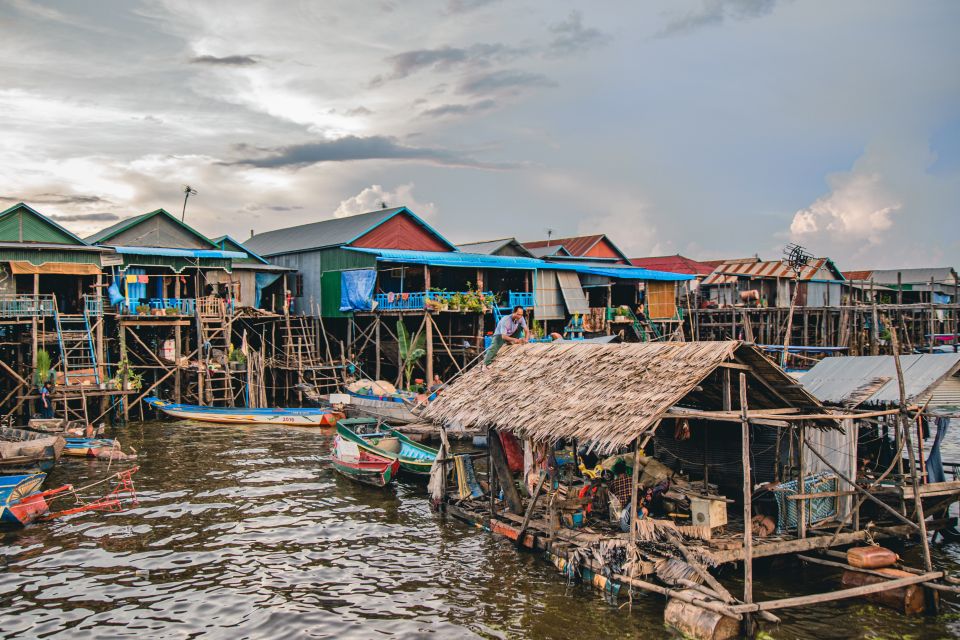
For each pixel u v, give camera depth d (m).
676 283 49.03
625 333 46.44
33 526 18.52
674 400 13.20
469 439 29.23
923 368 18.16
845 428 16.19
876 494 16.11
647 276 46.00
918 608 13.14
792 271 49.66
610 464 16.69
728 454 17.42
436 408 18.36
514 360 18.77
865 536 14.80
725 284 52.72
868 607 13.37
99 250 35.09
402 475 23.91
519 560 15.95
